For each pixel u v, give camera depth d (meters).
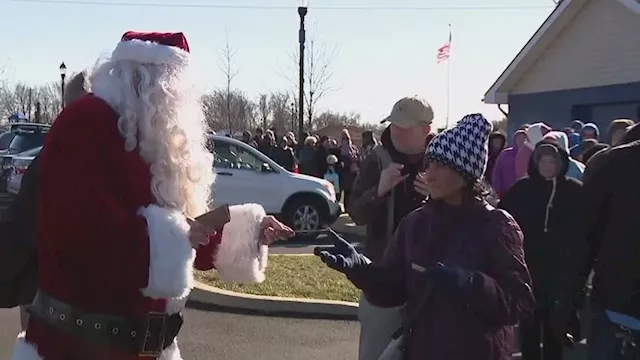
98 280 2.49
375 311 4.07
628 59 16.70
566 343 4.56
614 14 16.98
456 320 2.93
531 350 5.57
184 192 2.77
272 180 13.59
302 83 25.61
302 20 25.53
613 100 17.08
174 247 2.47
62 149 2.47
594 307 3.74
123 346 2.58
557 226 5.46
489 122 3.08
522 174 7.99
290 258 10.51
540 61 19.20
